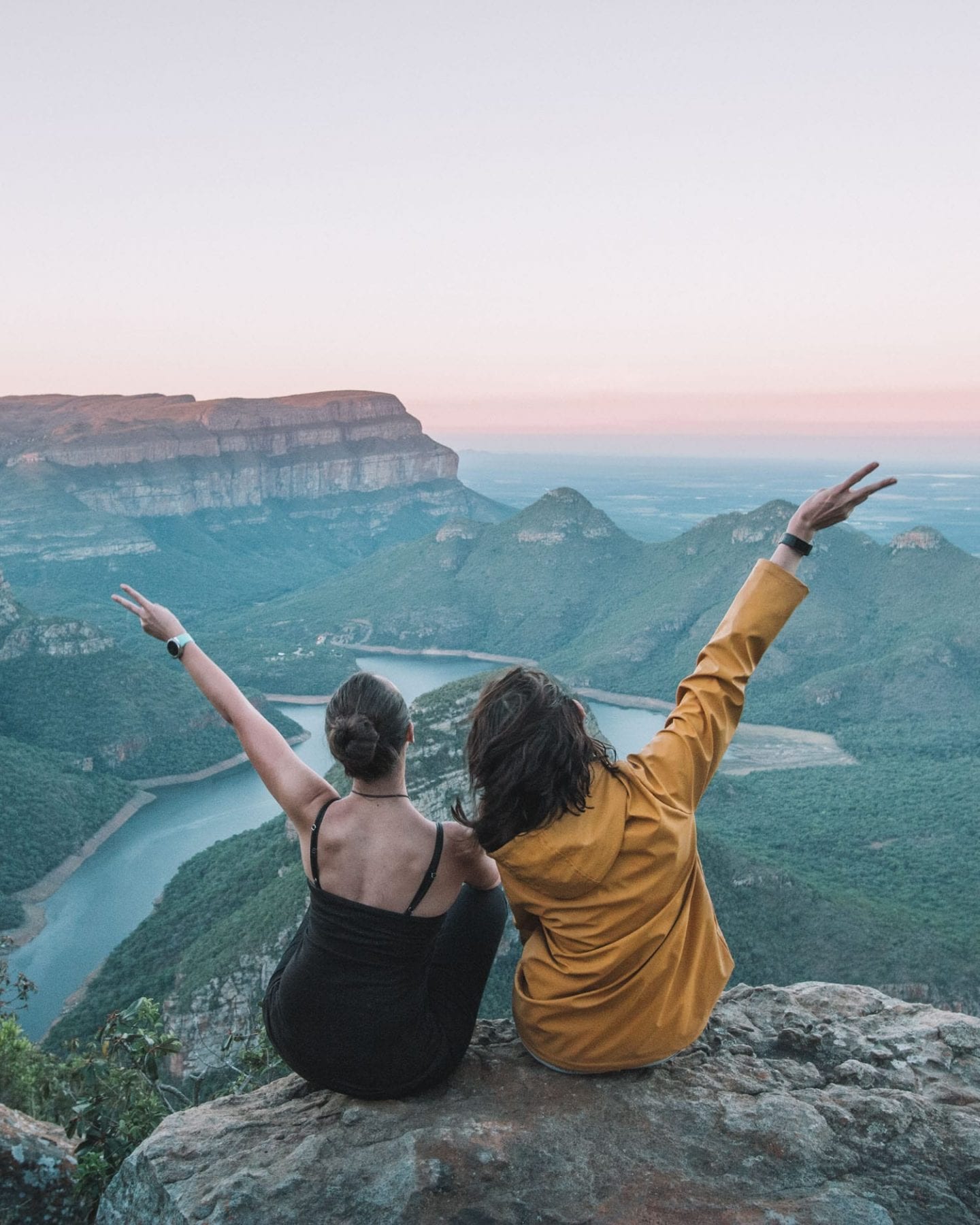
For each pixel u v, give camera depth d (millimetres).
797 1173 2697
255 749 3059
